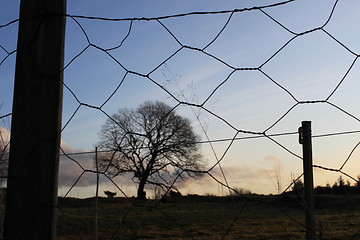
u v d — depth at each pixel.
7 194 2.30
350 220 18.67
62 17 2.41
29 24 2.41
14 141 2.34
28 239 2.25
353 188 28.64
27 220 2.26
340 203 26.06
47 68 2.36
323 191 30.56
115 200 20.36
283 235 14.52
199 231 16.00
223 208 24.05
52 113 2.33
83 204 16.02
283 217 18.67
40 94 2.34
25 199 2.28
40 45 2.38
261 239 13.90
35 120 2.33
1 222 3.06
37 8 2.41
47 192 2.28
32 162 2.30
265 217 18.91
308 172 4.30
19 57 2.40
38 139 2.30
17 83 2.38
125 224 15.78
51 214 2.26
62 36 2.40
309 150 4.34
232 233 15.42
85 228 8.90
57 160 2.32
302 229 15.56
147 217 18.33
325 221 18.64
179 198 29.08
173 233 15.42
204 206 25.30
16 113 2.35
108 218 14.52
